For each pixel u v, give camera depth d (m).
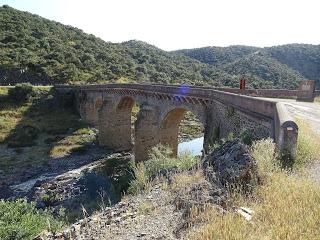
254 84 124.69
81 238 8.18
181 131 72.56
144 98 43.97
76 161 48.25
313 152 10.97
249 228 6.46
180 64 178.62
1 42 117.69
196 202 8.14
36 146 55.47
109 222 8.86
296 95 33.97
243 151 9.62
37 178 40.66
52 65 107.94
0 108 74.19
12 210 14.19
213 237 6.32
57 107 80.00
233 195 8.11
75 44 140.88
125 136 60.19
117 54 150.12
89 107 71.00
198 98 29.39
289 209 6.92
